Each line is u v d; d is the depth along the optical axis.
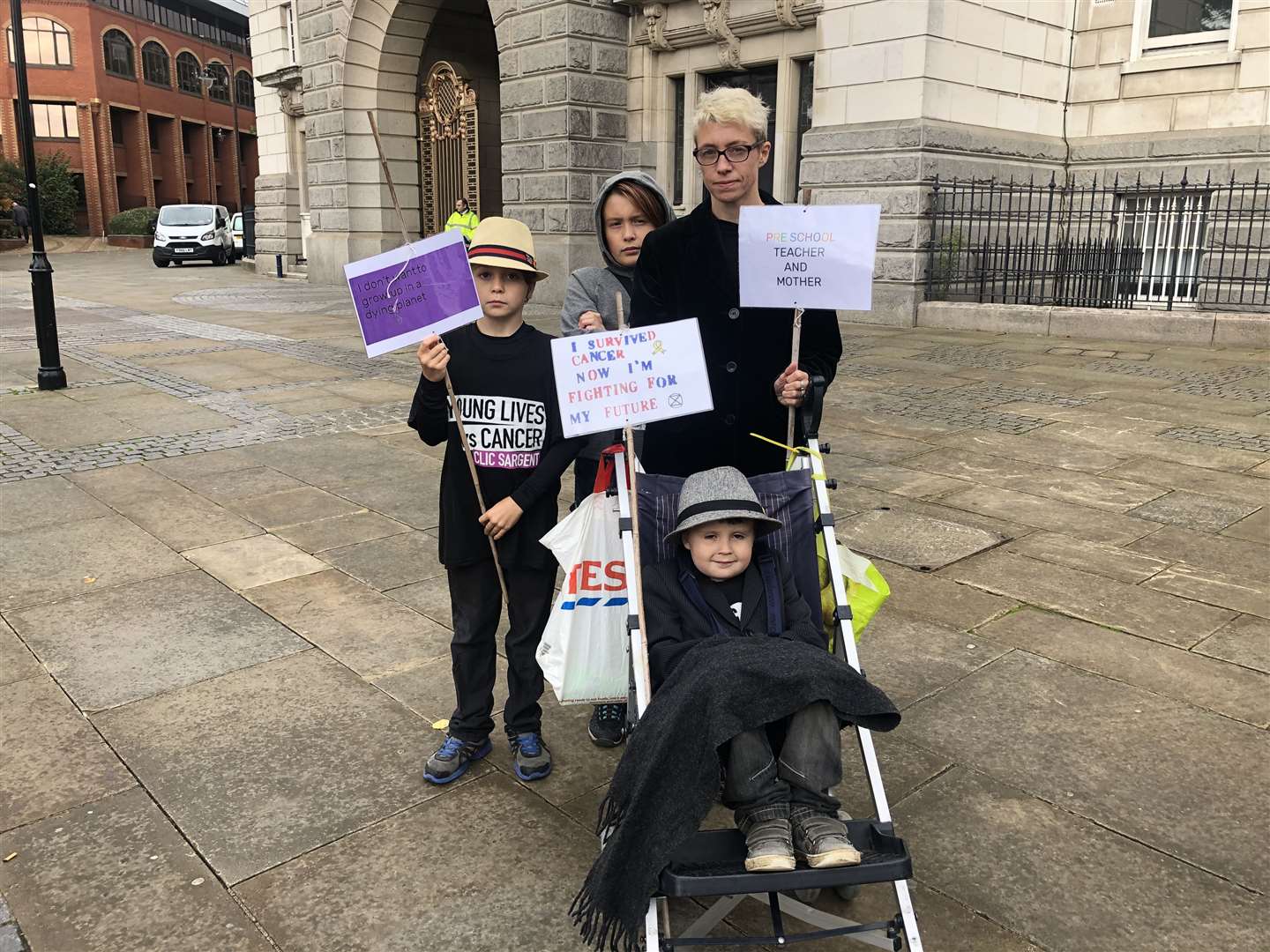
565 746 3.44
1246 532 5.45
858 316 14.67
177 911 2.59
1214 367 10.55
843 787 3.14
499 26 17.89
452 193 21.92
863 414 8.39
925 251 14.10
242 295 20.67
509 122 18.14
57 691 3.77
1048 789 3.12
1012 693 3.73
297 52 24.69
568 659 2.86
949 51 13.71
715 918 2.38
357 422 8.41
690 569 2.60
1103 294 14.54
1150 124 15.09
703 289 2.95
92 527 5.68
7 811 3.02
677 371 2.66
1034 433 7.72
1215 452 7.09
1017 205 15.17
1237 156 14.20
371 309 2.84
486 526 3.00
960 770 3.23
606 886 2.11
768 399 3.02
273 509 6.05
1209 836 2.87
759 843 2.10
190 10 59.00
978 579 4.84
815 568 2.75
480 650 3.19
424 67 22.48
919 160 13.59
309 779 3.20
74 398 9.30
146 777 3.21
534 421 3.06
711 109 2.78
